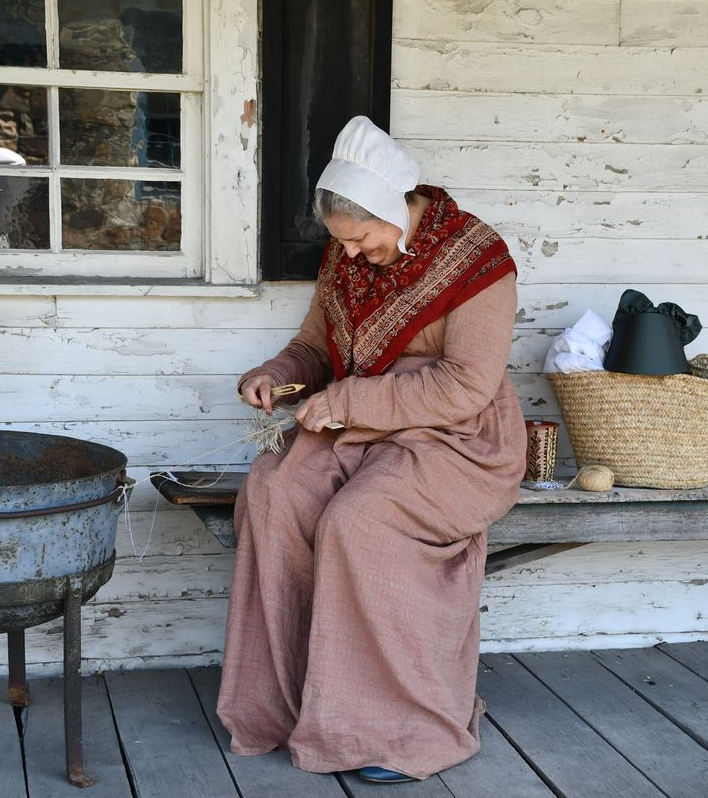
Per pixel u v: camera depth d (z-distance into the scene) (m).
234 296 3.29
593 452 3.26
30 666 3.31
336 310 2.99
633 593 3.68
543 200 3.46
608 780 2.72
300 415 2.85
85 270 3.29
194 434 3.36
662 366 3.10
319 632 2.67
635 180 3.50
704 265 3.58
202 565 3.40
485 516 2.86
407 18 3.30
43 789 2.61
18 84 3.19
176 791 2.61
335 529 2.63
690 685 3.36
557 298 3.52
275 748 2.82
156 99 3.26
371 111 3.27
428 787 2.66
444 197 2.94
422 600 2.68
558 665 3.51
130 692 3.21
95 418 3.30
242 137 3.23
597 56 3.42
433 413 2.81
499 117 3.39
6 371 3.23
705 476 3.19
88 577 2.57
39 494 2.42
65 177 3.25
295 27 3.20
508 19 3.36
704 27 3.46
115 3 3.20
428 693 2.70
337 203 2.72
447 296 2.84
